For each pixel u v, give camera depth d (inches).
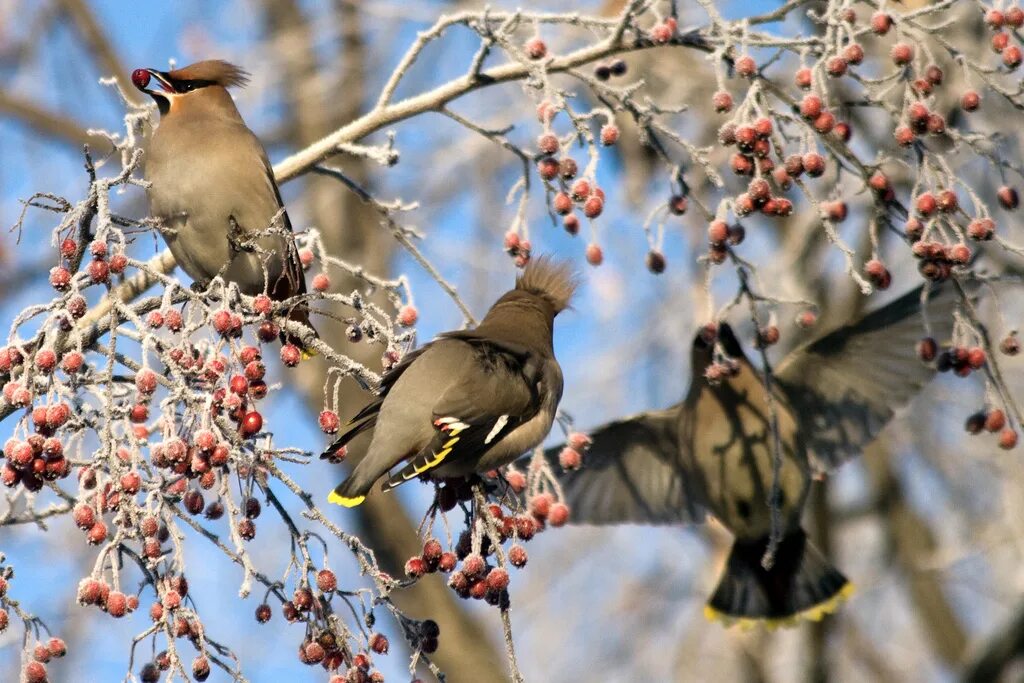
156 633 261.9
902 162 348.2
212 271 402.6
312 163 375.2
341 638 274.5
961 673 596.7
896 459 701.3
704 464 469.4
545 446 479.8
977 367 352.2
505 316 357.4
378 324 313.1
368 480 306.8
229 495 267.4
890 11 334.3
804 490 465.7
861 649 714.2
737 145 331.9
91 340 298.5
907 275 635.5
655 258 362.3
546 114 335.9
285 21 678.5
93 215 287.6
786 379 465.1
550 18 355.6
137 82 412.8
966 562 680.4
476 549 283.0
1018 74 467.8
